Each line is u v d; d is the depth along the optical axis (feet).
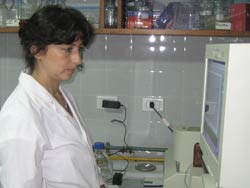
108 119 6.15
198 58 5.82
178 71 5.89
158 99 5.99
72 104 4.20
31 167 2.88
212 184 3.23
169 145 6.07
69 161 3.32
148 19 5.22
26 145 2.87
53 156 3.26
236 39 5.66
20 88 3.32
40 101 3.33
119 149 6.04
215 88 3.37
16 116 2.96
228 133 2.68
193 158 4.76
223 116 2.69
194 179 4.38
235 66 2.59
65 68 3.31
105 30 5.10
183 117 5.98
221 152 2.72
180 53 5.84
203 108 4.00
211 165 3.24
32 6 5.56
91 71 6.05
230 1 5.29
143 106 6.03
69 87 6.13
